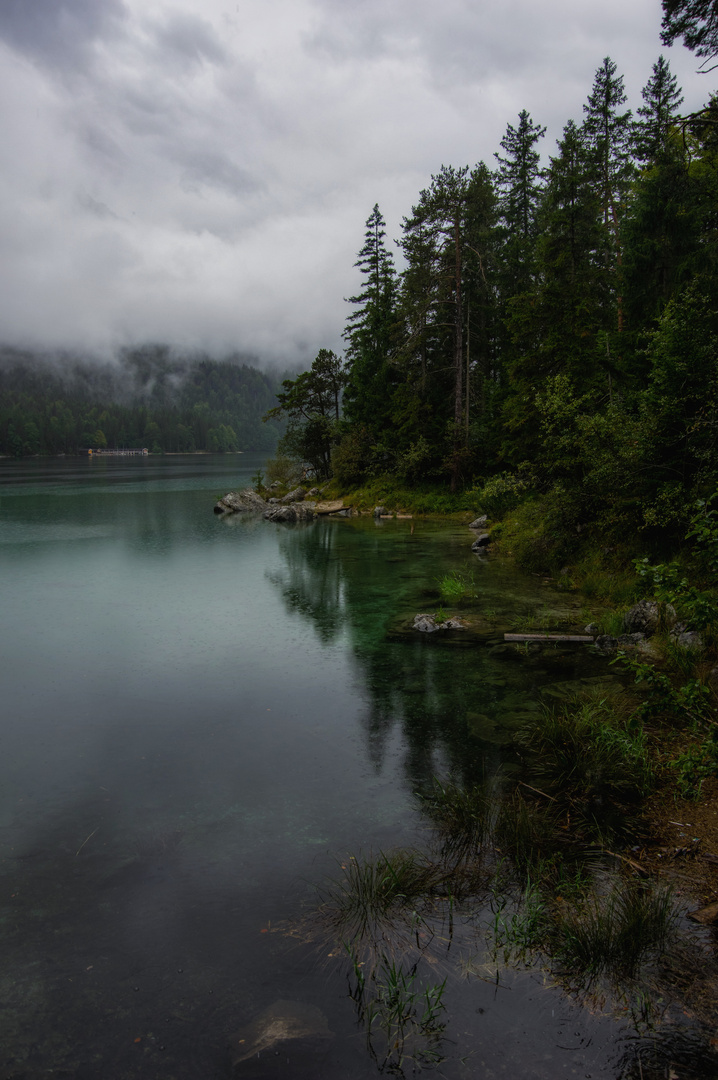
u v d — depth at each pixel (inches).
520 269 1429.6
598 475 546.0
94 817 227.5
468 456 1375.5
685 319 489.4
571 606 540.7
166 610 563.2
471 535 1060.5
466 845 203.2
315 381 1979.6
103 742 293.9
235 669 399.5
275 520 1337.4
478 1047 126.3
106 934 165.0
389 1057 124.4
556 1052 124.1
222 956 155.9
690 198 853.2
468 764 263.3
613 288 1098.1
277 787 247.6
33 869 195.3
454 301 1384.1
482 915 168.4
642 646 404.2
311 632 486.6
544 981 143.9
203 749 284.7
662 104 1223.5
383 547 935.0
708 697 289.6
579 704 319.0
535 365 916.6
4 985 147.7
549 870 185.8
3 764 272.1
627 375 794.2
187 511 1530.5
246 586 668.1
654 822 211.8
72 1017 138.1
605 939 151.6
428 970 148.5
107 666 407.8
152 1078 122.3
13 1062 126.6
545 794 234.4
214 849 204.8
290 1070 122.0
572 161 889.5
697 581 422.9
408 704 334.3
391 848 202.8
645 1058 121.8
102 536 1072.2
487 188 1370.6
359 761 269.9
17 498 1866.4
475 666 395.2
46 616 542.6
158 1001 142.0
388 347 1740.9
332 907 173.3
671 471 494.6
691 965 145.0
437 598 598.2
